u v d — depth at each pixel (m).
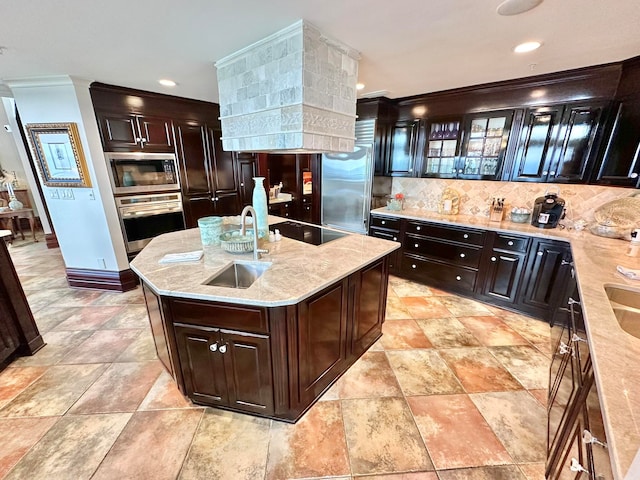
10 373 2.14
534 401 1.91
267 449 1.58
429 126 3.50
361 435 1.66
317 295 1.66
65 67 2.50
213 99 3.82
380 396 1.94
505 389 2.01
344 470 1.47
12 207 5.41
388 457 1.54
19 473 1.45
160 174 3.66
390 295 3.44
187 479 1.43
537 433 1.68
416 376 2.13
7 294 2.18
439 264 3.52
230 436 1.65
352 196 4.08
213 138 4.13
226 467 1.48
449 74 2.67
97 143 3.11
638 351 1.07
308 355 1.71
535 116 2.78
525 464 1.50
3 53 2.14
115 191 3.31
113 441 1.62
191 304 1.58
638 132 2.17
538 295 2.84
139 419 1.76
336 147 2.16
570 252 2.53
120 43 1.97
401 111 3.71
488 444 1.61
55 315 2.96
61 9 1.51
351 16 1.61
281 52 1.84
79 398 1.91
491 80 2.85
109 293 3.46
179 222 3.94
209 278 1.72
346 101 2.16
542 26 1.71
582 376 1.18
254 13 1.57
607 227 2.59
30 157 4.80
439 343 2.52
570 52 2.12
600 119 2.46
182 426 1.71
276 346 1.55
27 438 1.64
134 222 3.51
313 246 2.28
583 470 0.94
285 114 1.93
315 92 1.89
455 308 3.13
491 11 1.54
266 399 1.69
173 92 3.43
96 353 2.37
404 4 1.48
